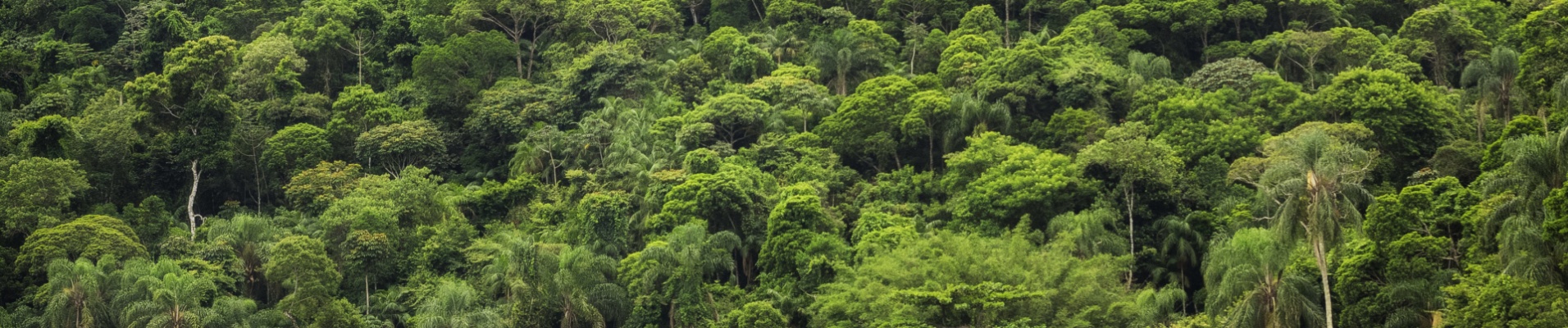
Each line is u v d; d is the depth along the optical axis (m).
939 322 93.06
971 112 125.25
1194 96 124.38
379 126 136.25
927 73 147.38
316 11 158.00
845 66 146.00
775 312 101.88
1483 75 124.25
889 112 128.38
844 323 98.62
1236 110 125.88
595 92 140.75
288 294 109.12
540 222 122.62
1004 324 91.56
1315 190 78.38
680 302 105.00
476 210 127.44
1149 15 149.12
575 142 130.12
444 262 115.94
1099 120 123.44
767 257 110.00
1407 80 120.69
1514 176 80.69
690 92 143.75
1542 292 71.06
